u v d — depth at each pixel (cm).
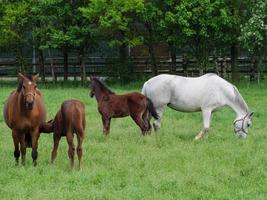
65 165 1179
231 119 1911
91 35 3095
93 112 2023
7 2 3189
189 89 1548
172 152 1298
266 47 3008
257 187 1011
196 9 2908
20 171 1113
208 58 3259
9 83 3384
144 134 1523
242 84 3075
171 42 3164
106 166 1170
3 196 959
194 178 1057
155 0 3047
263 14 2886
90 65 3562
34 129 1173
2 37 3212
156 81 1586
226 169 1134
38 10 3112
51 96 2519
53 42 3091
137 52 3850
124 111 1520
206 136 1524
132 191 977
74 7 3120
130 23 3158
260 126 1770
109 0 2958
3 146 1402
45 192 977
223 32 3056
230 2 3044
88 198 944
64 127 1145
